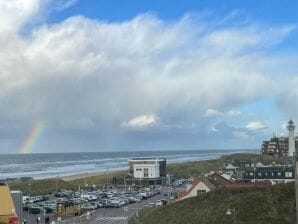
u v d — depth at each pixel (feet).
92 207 508.12
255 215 307.78
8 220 316.19
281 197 321.52
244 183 430.20
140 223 371.76
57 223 400.67
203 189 411.34
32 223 404.77
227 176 598.34
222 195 350.43
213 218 319.47
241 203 323.98
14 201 356.59
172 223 341.62
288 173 571.28
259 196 328.08
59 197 623.77
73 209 469.16
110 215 450.30
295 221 293.43
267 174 582.76
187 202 369.50
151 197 629.92
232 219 307.78
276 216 303.89
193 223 325.21
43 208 482.69
